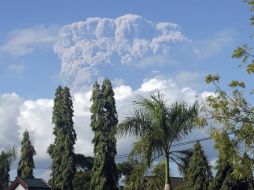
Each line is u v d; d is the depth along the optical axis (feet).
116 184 189.98
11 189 213.87
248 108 72.28
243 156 70.54
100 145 190.60
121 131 93.56
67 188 215.72
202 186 144.56
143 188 96.32
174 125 93.61
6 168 231.50
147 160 93.09
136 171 94.38
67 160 217.97
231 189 132.16
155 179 95.25
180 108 93.40
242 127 71.15
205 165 145.38
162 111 93.20
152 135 92.73
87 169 238.07
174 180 193.98
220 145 70.59
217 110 72.08
